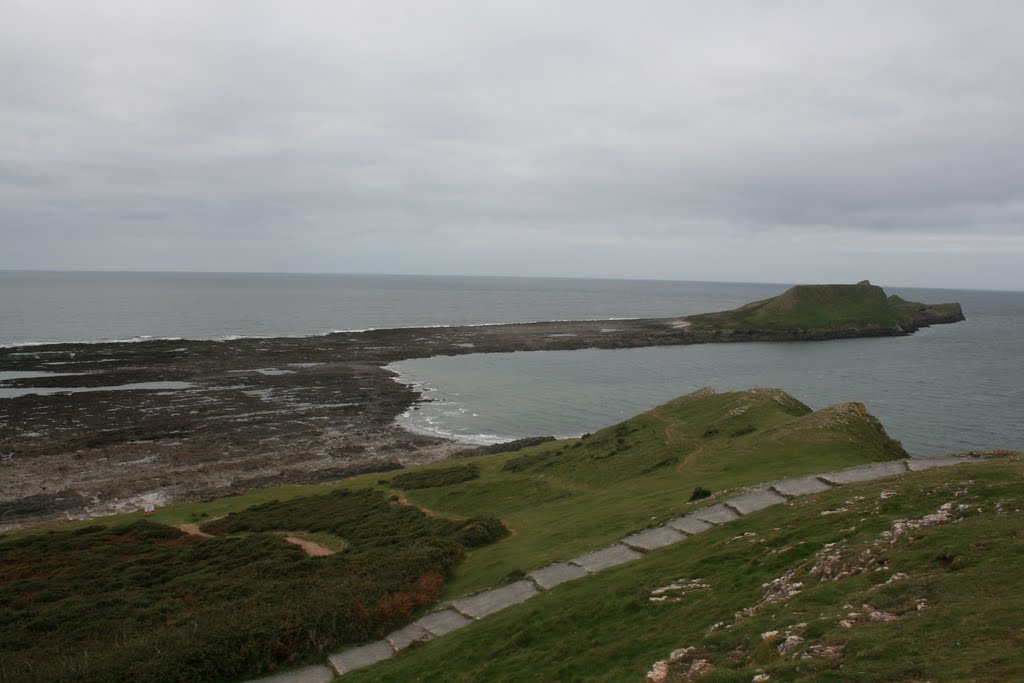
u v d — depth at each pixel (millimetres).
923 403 95438
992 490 20734
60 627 26828
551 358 144625
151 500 56781
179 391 96688
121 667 21625
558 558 28594
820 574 18141
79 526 45781
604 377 121500
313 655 23438
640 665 15945
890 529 19594
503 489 49469
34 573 35094
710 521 28062
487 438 81000
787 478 32688
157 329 174125
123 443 71688
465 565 32031
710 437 50969
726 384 114312
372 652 23438
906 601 14578
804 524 22797
